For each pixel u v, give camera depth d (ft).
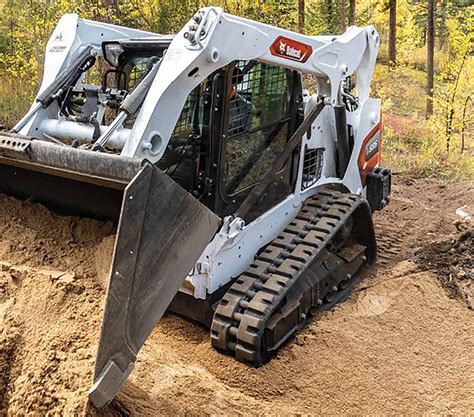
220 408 10.40
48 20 33.01
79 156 9.52
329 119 16.03
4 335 9.89
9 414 9.26
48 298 10.48
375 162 18.76
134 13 37.81
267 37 12.17
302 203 15.14
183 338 12.69
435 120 40.34
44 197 12.51
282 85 13.78
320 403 11.66
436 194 26.99
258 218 13.43
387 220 22.18
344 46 15.28
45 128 12.97
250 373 11.72
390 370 12.89
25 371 9.48
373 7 71.36
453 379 13.09
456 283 17.02
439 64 80.59
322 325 13.56
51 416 8.82
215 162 11.96
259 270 12.81
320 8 69.15
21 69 35.76
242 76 12.37
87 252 11.69
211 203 12.12
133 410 9.24
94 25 14.70
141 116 10.51
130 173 8.86
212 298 12.57
